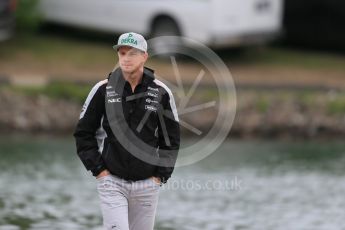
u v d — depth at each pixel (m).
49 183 48.81
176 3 81.06
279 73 82.62
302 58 88.38
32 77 76.12
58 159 57.03
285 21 91.75
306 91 74.38
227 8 80.62
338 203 44.56
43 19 86.88
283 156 60.66
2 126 69.88
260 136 71.31
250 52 88.94
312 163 57.34
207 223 39.66
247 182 50.41
